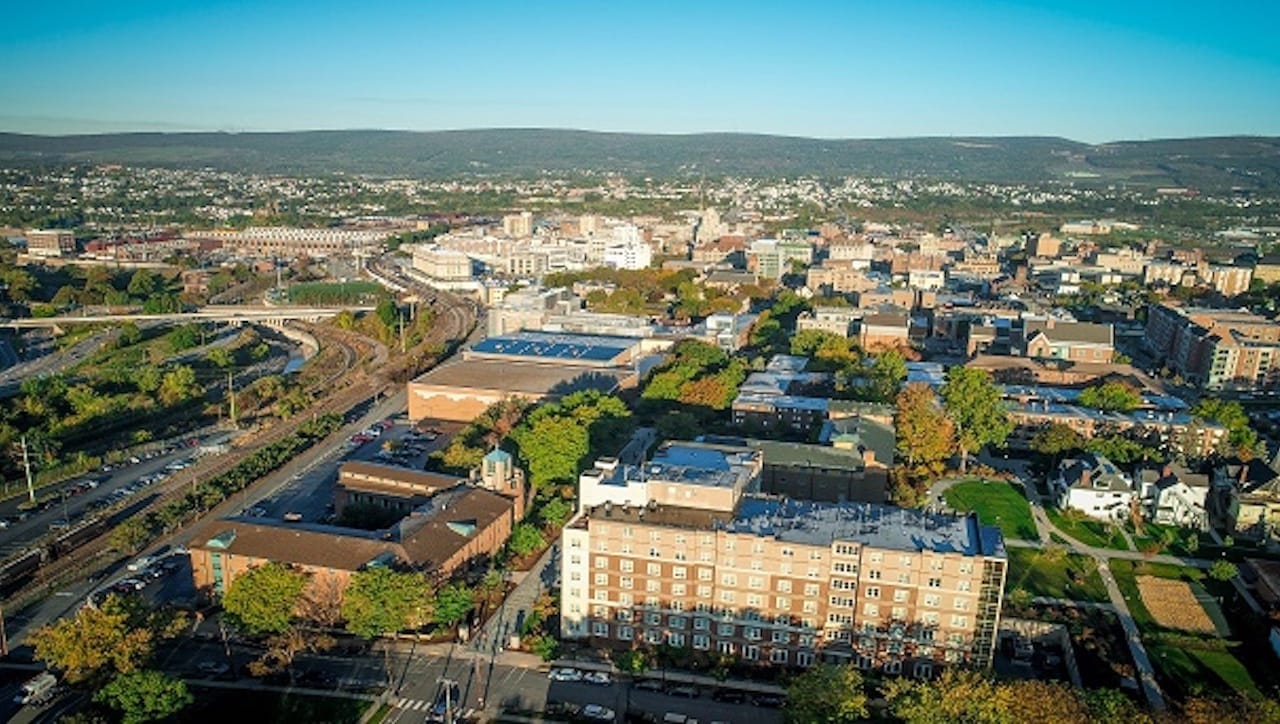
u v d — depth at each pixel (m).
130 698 198.00
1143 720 183.38
